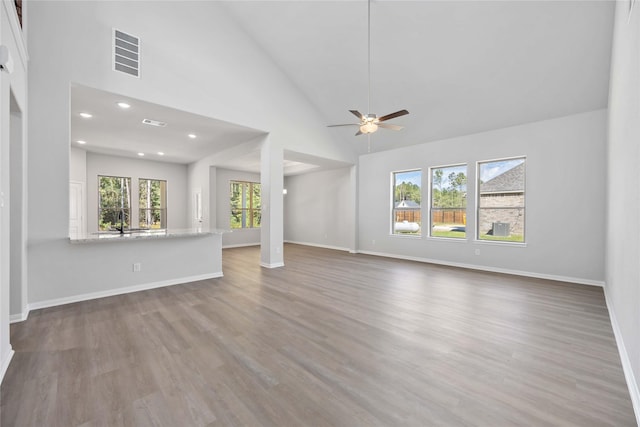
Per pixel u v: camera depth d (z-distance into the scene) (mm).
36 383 1939
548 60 4066
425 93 5285
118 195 7871
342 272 5473
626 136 2398
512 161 5488
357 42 4793
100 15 3682
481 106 5164
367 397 1823
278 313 3283
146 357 2293
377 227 7672
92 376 2029
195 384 1945
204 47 4699
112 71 3758
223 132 5648
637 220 1857
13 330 2771
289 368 2150
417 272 5500
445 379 2021
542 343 2572
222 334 2725
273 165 5797
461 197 6191
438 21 4059
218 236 5070
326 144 6988
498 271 5562
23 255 3025
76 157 6828
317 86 6047
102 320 3037
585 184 4617
